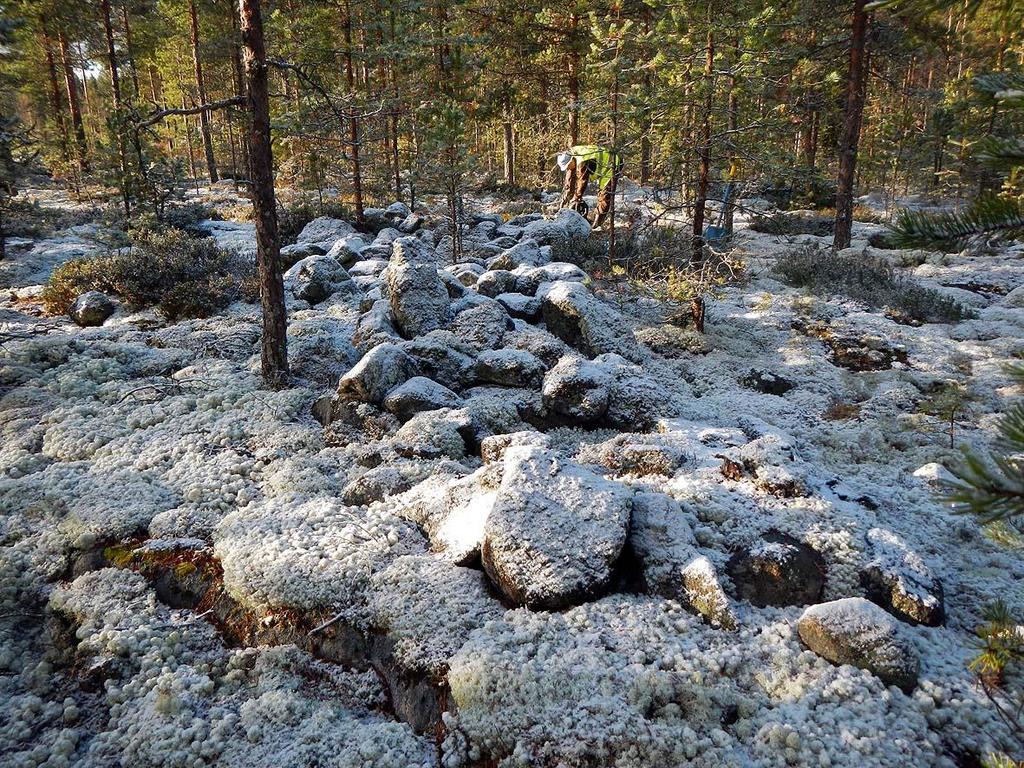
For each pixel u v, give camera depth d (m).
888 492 7.74
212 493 7.80
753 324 14.43
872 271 16.73
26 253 20.88
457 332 12.28
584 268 18.14
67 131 34.66
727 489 7.04
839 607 5.18
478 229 23.27
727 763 4.18
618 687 4.76
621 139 14.59
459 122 19.45
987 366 11.64
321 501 7.46
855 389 11.41
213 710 5.25
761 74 12.01
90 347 12.39
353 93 15.20
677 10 11.59
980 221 2.58
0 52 18.22
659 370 12.04
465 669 4.93
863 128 32.28
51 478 8.16
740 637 5.30
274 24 21.89
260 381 10.96
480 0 30.84
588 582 5.67
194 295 15.18
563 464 6.69
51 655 6.00
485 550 6.02
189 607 6.41
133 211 22.69
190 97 42.81
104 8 29.91
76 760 5.00
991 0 2.56
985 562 6.52
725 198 13.31
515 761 4.38
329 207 25.83
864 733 4.38
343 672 5.61
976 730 4.43
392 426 9.51
